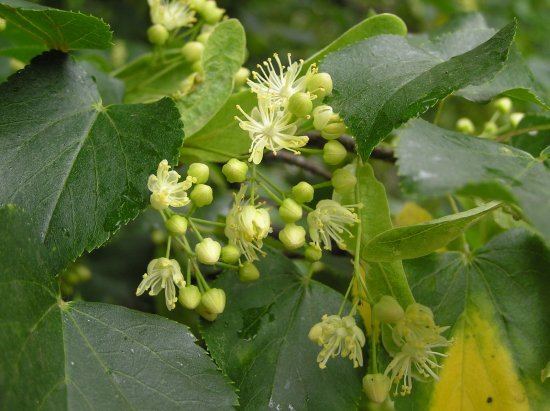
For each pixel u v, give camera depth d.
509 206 0.12
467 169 0.09
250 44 0.35
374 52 0.12
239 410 0.11
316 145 0.15
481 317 0.13
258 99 0.12
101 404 0.10
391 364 0.11
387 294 0.12
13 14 0.12
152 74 0.16
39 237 0.10
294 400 0.12
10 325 0.09
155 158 0.11
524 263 0.13
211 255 0.11
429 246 0.11
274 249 0.13
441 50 0.14
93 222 0.11
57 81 0.12
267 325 0.12
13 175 0.11
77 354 0.10
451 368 0.12
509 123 0.16
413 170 0.09
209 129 0.13
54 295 0.10
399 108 0.11
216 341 0.12
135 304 0.22
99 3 0.30
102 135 0.12
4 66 0.21
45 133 0.12
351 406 0.12
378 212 0.12
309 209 0.12
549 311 0.12
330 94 0.12
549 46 0.37
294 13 0.43
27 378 0.09
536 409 0.12
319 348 0.12
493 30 0.15
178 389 0.11
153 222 0.19
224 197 0.20
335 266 0.16
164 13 0.16
